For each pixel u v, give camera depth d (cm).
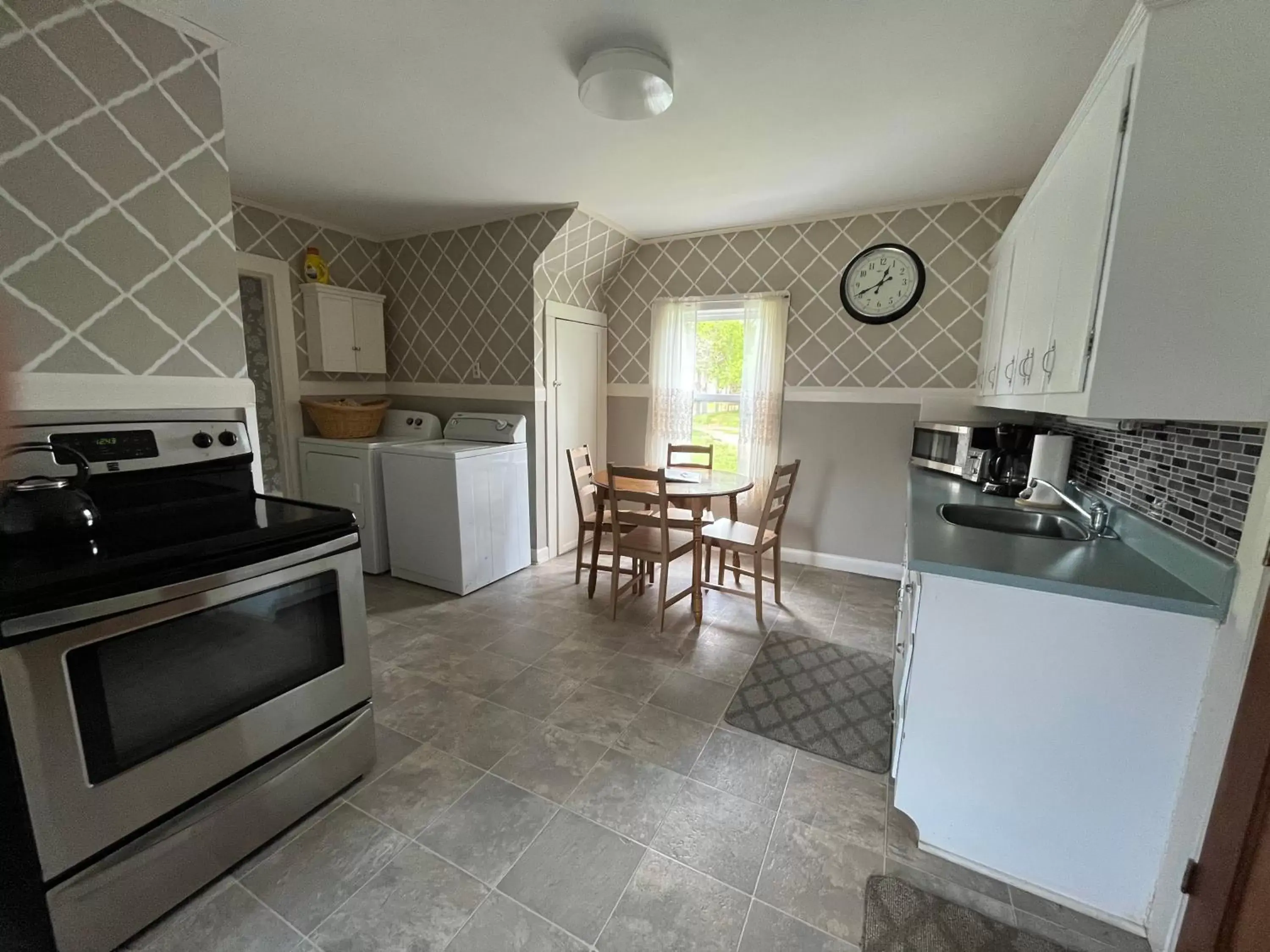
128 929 121
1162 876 128
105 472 150
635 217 347
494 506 338
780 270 360
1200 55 106
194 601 127
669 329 394
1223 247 110
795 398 366
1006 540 163
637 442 427
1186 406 116
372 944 124
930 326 324
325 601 158
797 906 136
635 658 252
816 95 199
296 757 152
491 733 198
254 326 361
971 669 141
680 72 184
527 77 189
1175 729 125
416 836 153
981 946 127
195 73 162
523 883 140
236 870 141
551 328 367
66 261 141
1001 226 301
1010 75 185
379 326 398
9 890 111
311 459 360
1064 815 137
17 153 132
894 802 169
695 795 170
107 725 115
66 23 137
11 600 102
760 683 232
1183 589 125
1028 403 187
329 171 272
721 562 330
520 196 309
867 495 355
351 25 161
